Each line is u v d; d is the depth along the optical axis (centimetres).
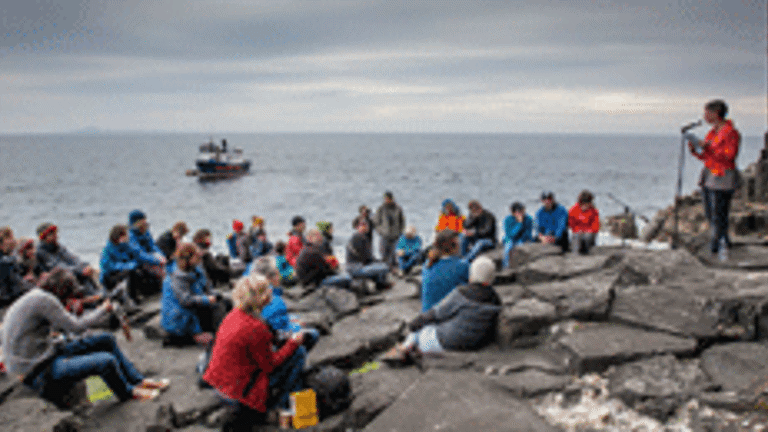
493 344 463
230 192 5666
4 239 706
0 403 430
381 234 1135
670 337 411
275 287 497
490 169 9594
